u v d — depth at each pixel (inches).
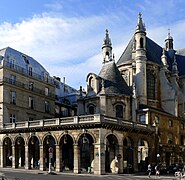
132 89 2292.1
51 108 2746.1
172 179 1480.1
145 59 2479.1
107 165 1862.7
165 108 2559.1
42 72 2765.7
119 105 2161.7
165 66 2618.1
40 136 1957.4
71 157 2117.4
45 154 1951.3
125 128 1833.2
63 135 1847.9
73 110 3117.6
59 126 1847.9
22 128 2037.4
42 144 1943.9
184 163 2233.0
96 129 1708.9
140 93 2402.8
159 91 2588.6
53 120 1907.0
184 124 2539.4
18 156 2116.1
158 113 2223.2
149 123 2126.0
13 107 2316.7
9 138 2130.9
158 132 2167.8
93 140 1723.7
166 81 2581.2
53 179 1323.8
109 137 1866.4
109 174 1678.2
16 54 2554.1
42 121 1959.9
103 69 2357.3
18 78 2413.9
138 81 2429.9
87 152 1994.3
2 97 2240.4
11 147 2262.6
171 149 2257.6
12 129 2094.0
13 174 1567.4
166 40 3154.5
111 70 2301.9
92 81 2236.7
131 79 2503.7
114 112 2130.9
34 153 2231.8
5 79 2278.5
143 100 2394.2
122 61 2637.8
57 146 1868.8
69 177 1461.6
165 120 2294.5
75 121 1796.3
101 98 2110.0
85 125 1736.0
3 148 2156.7
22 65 2527.1
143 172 1884.8
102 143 1694.1
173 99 2524.6
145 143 2102.6
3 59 2330.2
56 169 1854.1
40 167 1927.9
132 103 2203.5
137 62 2469.2
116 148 1791.3
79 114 2228.1
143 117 2161.7
